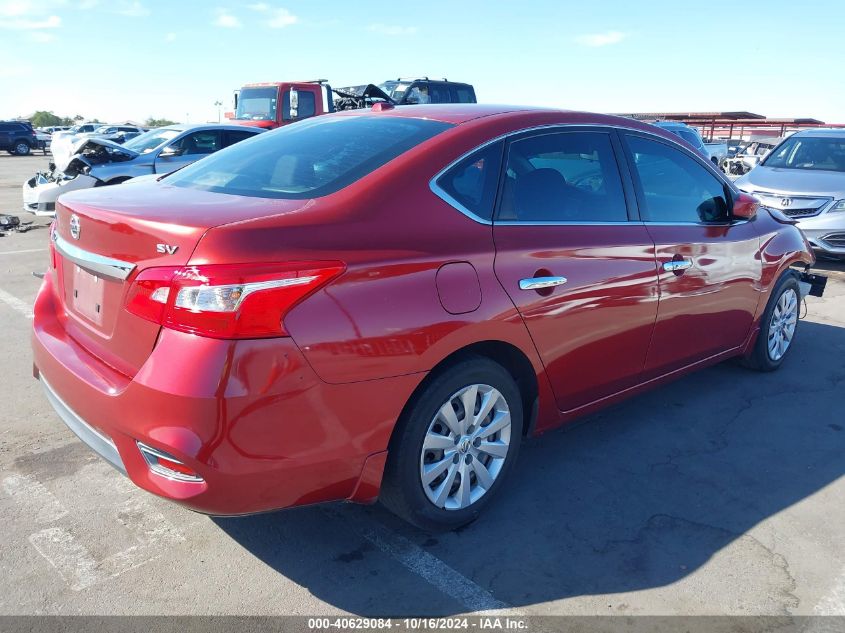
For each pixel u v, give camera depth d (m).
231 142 12.62
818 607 2.61
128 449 2.41
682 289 3.79
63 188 10.78
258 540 2.94
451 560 2.84
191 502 2.32
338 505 3.22
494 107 3.46
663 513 3.21
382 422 2.56
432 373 2.75
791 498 3.38
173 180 3.33
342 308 2.40
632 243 3.47
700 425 4.17
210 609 2.52
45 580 2.64
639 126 3.83
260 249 2.28
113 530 2.97
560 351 3.19
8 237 10.19
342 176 2.78
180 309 2.24
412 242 2.63
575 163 3.41
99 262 2.57
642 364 3.72
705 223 4.09
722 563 2.85
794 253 4.82
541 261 3.04
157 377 2.26
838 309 6.89
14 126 43.66
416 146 2.93
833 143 9.63
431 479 2.83
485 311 2.80
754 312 4.59
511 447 3.14
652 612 2.56
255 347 2.25
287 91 14.13
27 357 4.95
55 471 3.42
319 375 2.37
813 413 4.37
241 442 2.27
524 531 3.05
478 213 2.92
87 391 2.53
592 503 3.29
